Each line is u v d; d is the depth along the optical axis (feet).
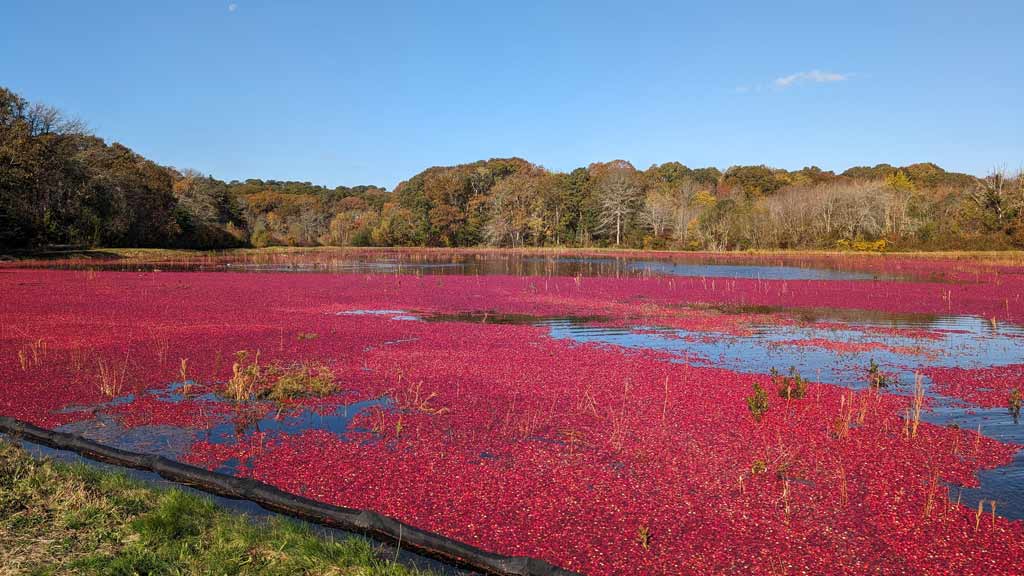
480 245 325.21
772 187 344.90
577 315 70.74
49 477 20.42
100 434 28.60
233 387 34.96
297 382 36.94
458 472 24.39
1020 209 194.29
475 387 37.32
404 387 37.22
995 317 69.46
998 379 40.65
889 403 34.71
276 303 78.89
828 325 63.82
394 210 341.00
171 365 42.27
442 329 59.06
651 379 39.52
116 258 176.14
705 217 256.93
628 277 127.44
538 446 27.45
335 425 30.45
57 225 181.88
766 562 18.06
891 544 19.15
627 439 28.43
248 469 24.72
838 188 236.43
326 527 19.60
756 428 30.09
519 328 60.29
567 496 22.29
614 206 295.48
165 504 18.76
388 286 104.58
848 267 156.66
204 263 167.94
